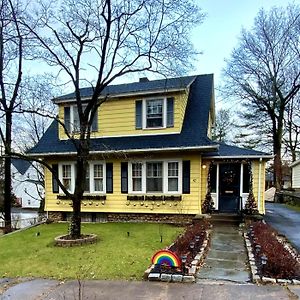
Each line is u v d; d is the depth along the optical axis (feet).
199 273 19.77
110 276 19.49
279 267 18.71
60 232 37.22
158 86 46.16
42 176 77.41
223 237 31.68
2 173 69.77
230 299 15.48
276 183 87.45
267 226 34.12
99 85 32.40
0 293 17.33
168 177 42.55
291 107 95.14
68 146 46.85
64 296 16.44
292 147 98.78
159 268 19.62
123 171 44.45
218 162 43.37
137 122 45.68
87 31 33.04
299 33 83.25
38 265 22.58
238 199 42.47
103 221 45.21
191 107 46.88
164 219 42.45
